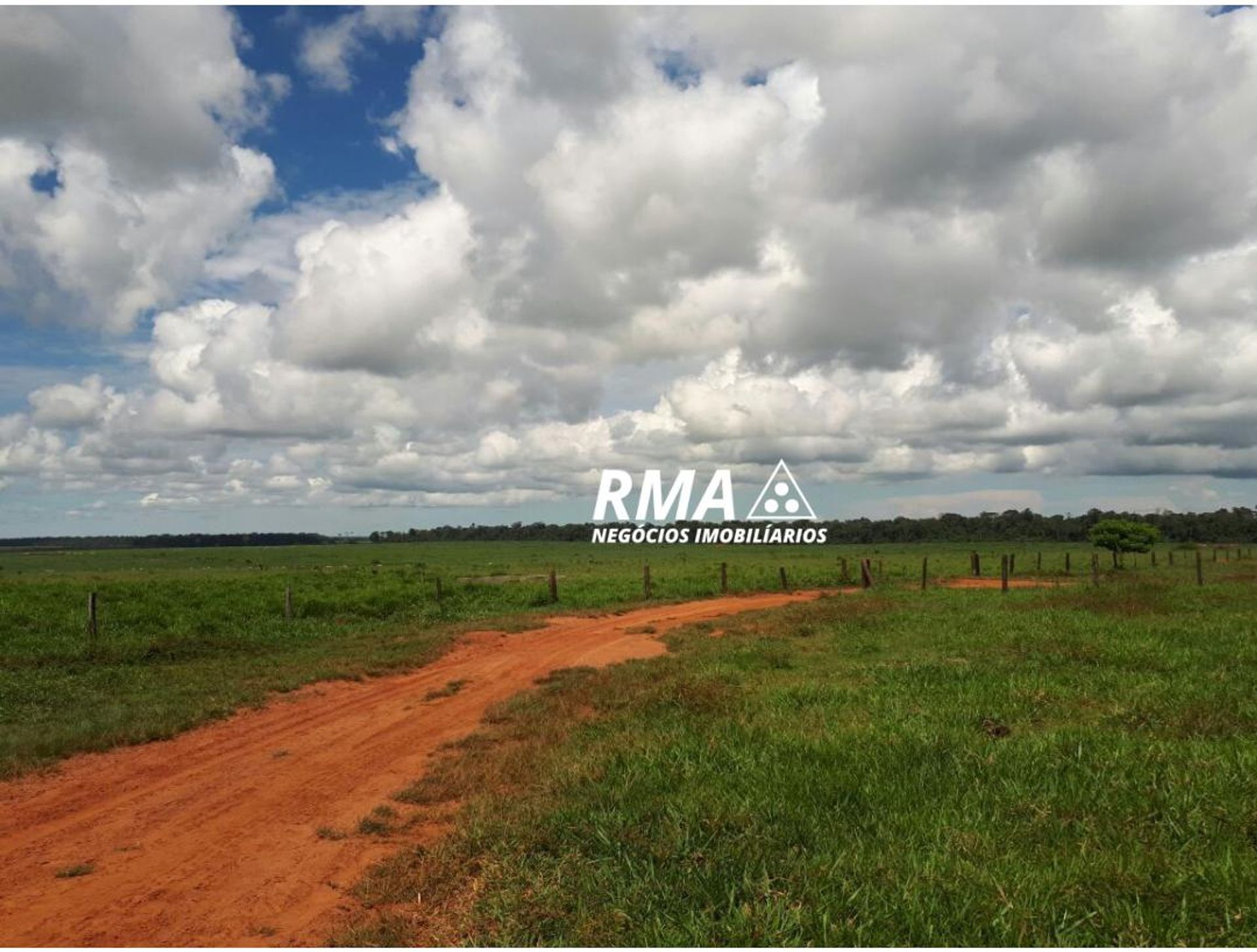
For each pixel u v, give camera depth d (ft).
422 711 41.45
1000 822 20.08
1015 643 49.11
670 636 64.23
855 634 59.16
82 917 18.48
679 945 14.97
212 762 32.40
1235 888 15.80
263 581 115.34
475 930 16.75
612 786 24.70
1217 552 226.79
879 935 14.85
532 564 220.43
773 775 24.36
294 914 18.56
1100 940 14.51
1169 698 32.91
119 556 358.23
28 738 34.47
